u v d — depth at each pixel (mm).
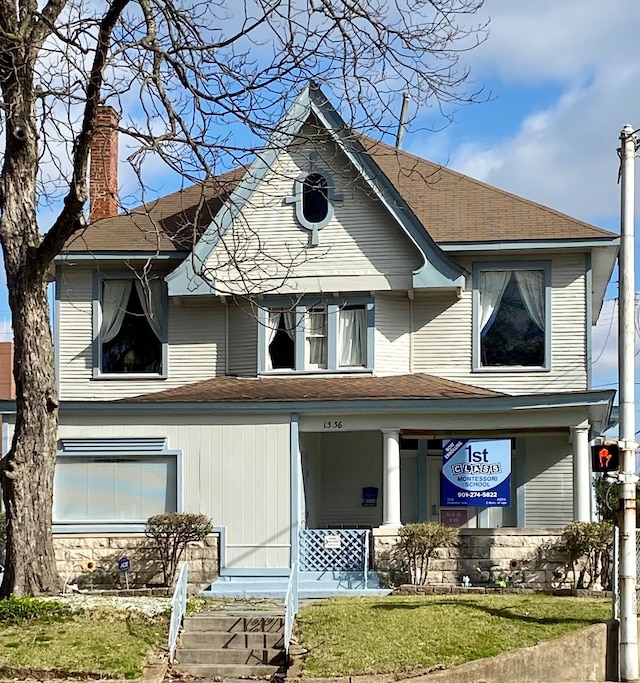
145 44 18172
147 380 27391
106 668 15984
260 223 26297
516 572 22625
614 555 17359
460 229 26406
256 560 23438
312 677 15617
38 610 18078
